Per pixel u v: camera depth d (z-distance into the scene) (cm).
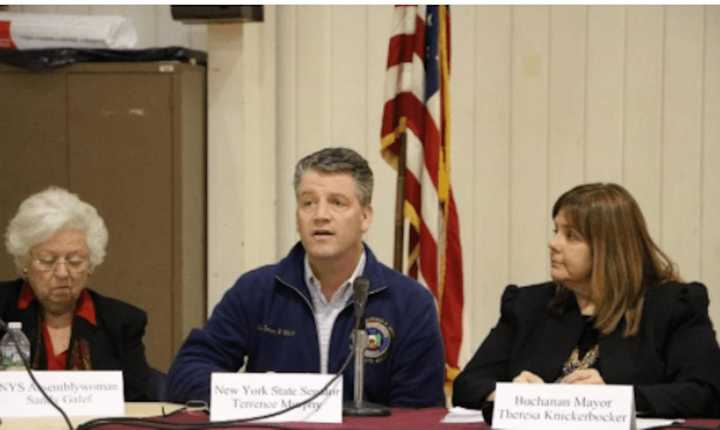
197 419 696
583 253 790
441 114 1121
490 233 1314
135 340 891
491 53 1305
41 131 1302
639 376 770
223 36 1317
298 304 823
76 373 746
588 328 804
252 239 1340
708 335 775
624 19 1267
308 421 679
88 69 1291
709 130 1249
